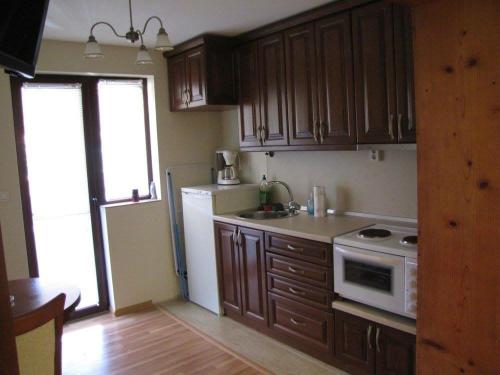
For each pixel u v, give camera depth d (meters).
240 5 2.76
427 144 1.50
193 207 3.83
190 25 3.18
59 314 1.63
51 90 3.60
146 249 4.02
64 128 3.68
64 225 3.74
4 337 0.78
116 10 2.74
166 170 4.07
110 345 3.28
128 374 2.85
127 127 4.01
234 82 3.67
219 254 3.63
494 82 1.33
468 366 1.48
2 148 3.18
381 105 2.57
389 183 2.97
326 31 2.83
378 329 2.45
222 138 4.39
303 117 3.07
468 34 1.37
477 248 1.42
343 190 3.27
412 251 2.24
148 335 3.42
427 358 1.59
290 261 2.94
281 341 3.18
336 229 2.83
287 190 3.72
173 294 4.21
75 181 3.77
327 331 2.77
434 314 1.55
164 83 4.01
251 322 3.42
